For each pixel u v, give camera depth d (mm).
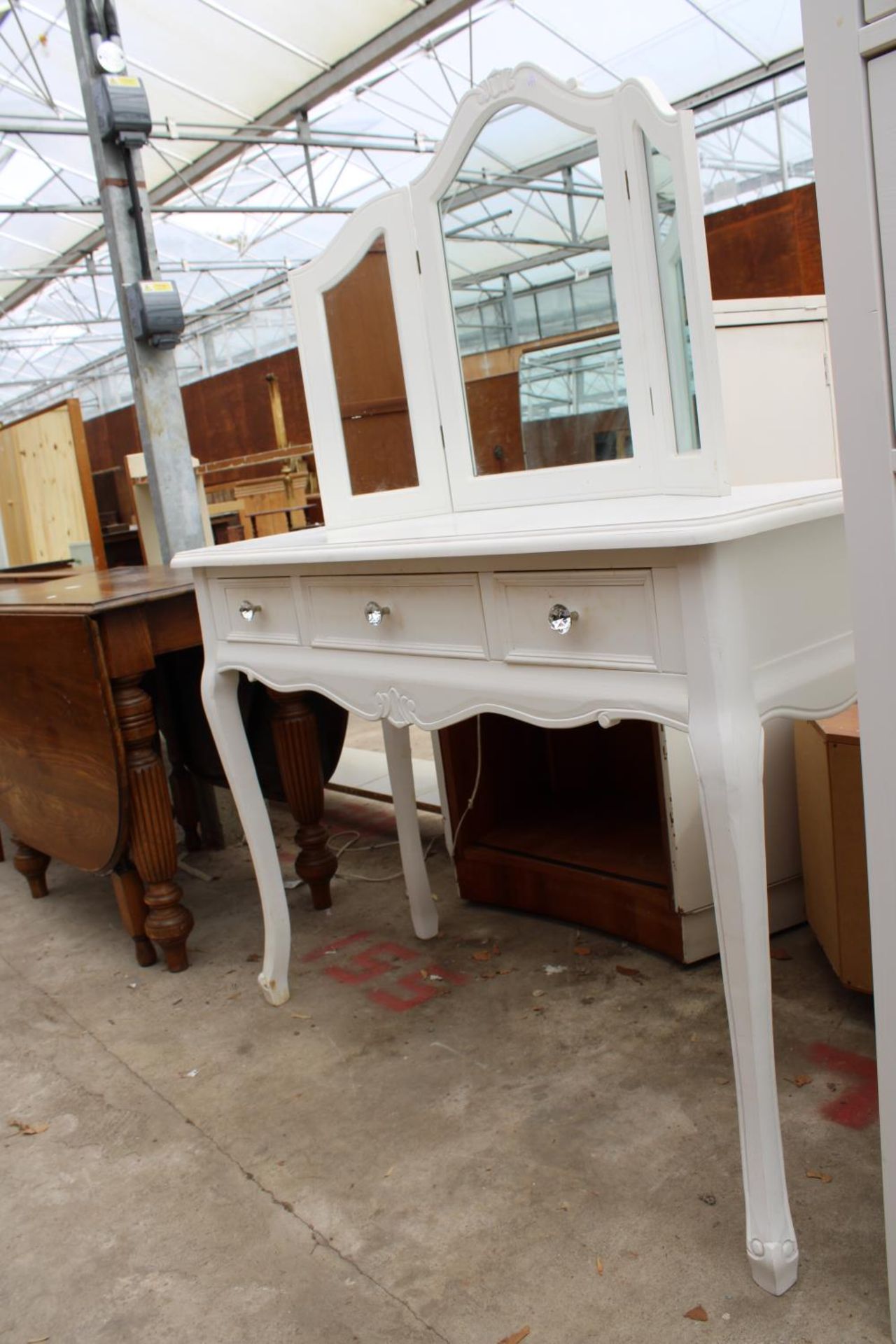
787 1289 1249
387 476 2119
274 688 1900
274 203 13102
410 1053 1904
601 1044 1833
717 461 1452
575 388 1754
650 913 2100
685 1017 1881
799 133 10266
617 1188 1468
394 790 2287
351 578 1660
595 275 1673
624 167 1562
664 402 1605
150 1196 1604
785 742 2043
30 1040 2166
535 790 2623
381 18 8570
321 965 2320
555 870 2295
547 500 1851
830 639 1331
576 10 8578
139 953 2459
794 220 8031
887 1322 1188
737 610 1183
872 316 1004
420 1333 1265
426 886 2344
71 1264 1479
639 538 1150
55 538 5605
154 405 4516
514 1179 1517
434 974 2195
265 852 2104
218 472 9438
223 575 1960
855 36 959
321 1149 1657
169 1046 2059
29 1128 1832
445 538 1414
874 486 1038
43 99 9594
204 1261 1445
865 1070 1646
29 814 2719
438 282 1903
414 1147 1626
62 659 2312
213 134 10367
